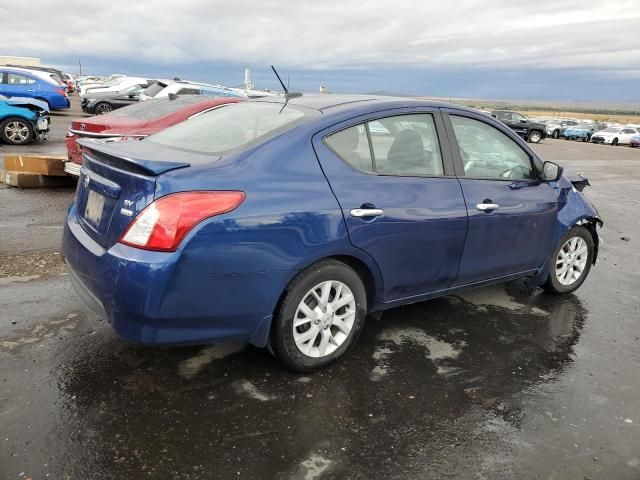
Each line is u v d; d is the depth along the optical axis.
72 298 4.04
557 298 4.77
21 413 2.65
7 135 12.57
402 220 3.28
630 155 27.28
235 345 3.48
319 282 3.06
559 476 2.46
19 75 18.75
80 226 3.14
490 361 3.51
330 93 4.00
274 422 2.72
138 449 2.46
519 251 4.16
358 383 3.14
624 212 9.59
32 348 3.28
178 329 2.68
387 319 4.08
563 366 3.51
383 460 2.49
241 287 2.75
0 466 2.29
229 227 2.64
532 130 32.72
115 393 2.88
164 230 2.54
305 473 2.37
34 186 8.03
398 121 3.47
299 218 2.85
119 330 2.68
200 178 2.66
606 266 5.92
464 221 3.62
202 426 2.65
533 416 2.92
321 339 3.19
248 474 2.34
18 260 4.81
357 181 3.15
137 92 20.97
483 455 2.57
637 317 4.44
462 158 3.77
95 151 3.04
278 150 2.96
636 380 3.38
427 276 3.58
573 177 4.96
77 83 47.25
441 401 3.01
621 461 2.58
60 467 2.31
